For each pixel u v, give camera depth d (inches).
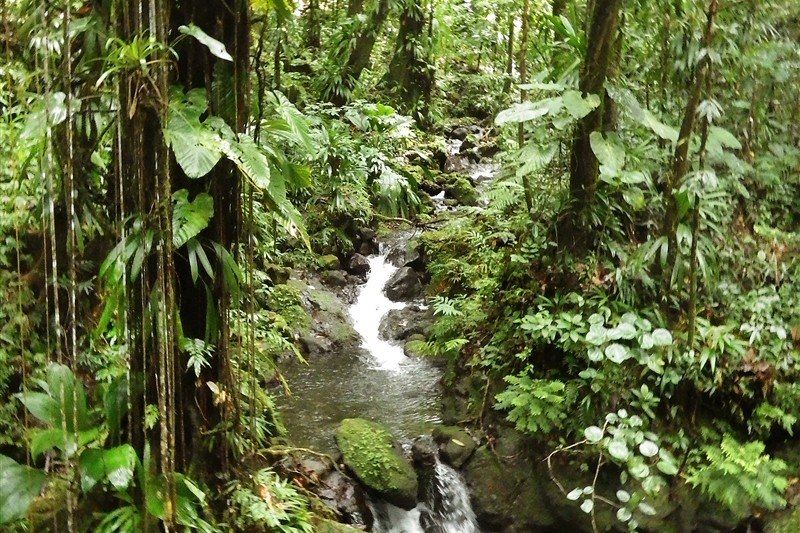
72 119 86.8
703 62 137.3
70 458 88.0
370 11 267.1
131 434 94.7
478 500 151.5
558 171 167.6
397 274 240.8
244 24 94.2
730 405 151.2
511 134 215.0
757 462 140.3
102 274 85.8
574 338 146.6
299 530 112.0
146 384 93.8
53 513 90.6
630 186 155.9
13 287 113.0
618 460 143.1
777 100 173.3
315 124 201.3
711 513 141.8
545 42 184.1
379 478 148.1
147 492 86.8
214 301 101.3
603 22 143.3
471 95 395.9
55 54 91.3
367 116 234.5
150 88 82.7
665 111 165.9
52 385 85.4
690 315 144.7
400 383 193.9
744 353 147.3
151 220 86.2
